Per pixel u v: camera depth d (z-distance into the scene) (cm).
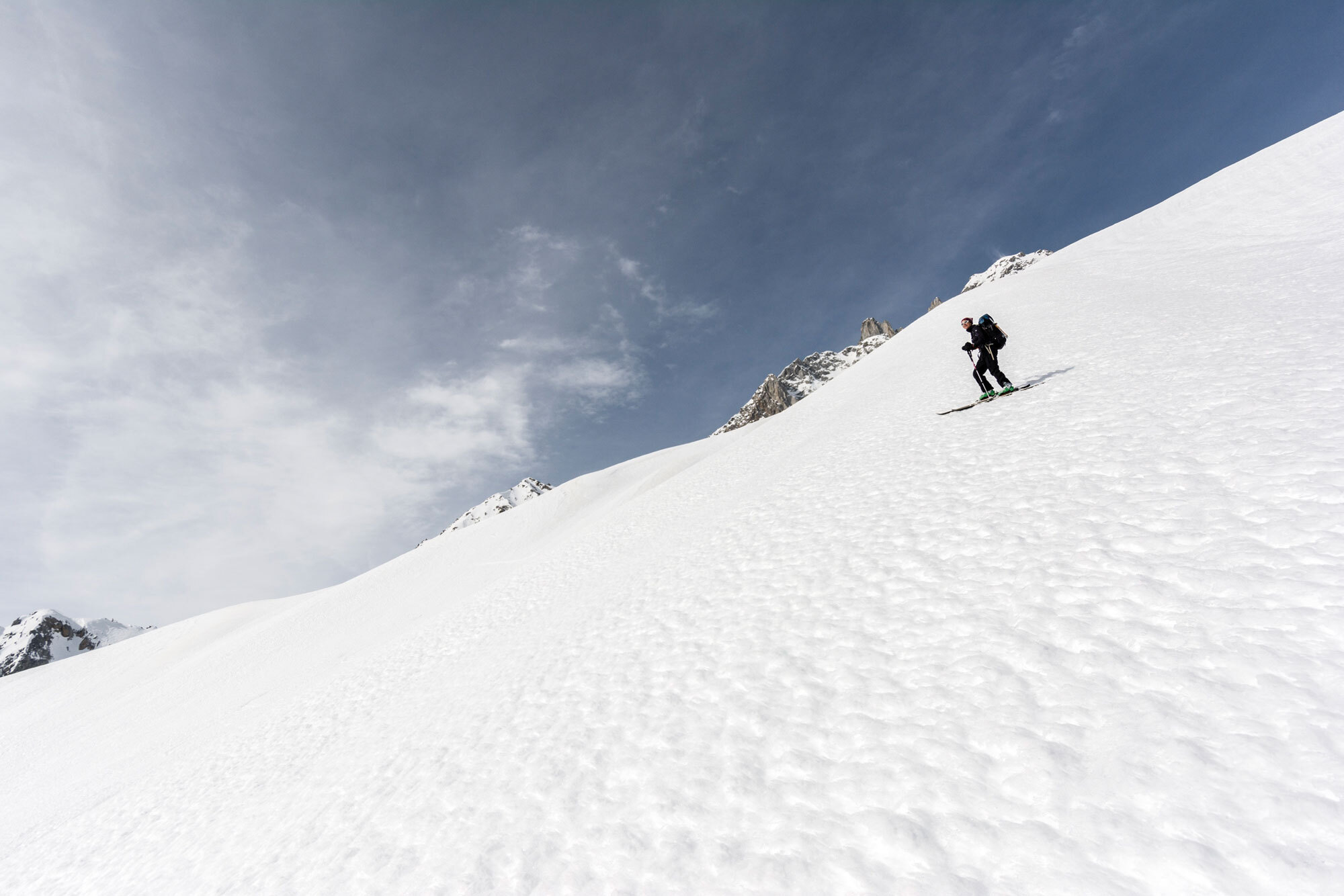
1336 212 2708
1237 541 546
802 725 532
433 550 5166
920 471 1118
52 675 5738
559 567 2164
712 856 418
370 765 880
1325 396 776
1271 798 316
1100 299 2205
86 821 1285
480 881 481
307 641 3444
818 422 2572
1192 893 288
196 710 2623
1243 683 394
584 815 521
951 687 502
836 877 364
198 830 938
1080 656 478
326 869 607
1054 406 1171
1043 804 362
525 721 784
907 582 721
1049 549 661
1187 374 1063
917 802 399
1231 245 2727
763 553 1043
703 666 721
